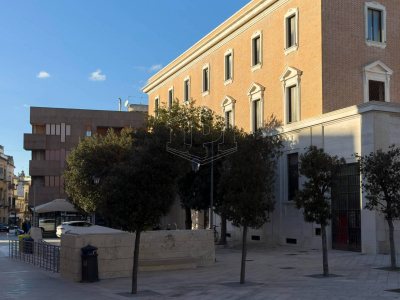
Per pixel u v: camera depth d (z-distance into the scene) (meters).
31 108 61.16
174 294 12.37
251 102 32.44
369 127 21.59
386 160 16.09
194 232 18.52
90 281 15.09
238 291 12.48
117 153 35.69
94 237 15.95
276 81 29.75
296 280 14.20
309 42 26.73
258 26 31.97
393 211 15.96
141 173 12.52
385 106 21.50
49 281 15.54
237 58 34.59
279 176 28.25
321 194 15.18
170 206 12.98
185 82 43.62
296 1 27.97
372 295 11.17
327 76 25.70
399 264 17.66
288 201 27.25
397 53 27.86
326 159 15.17
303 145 26.34
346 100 26.05
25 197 129.62
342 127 23.44
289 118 28.52
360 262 18.36
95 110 63.38
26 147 60.31
